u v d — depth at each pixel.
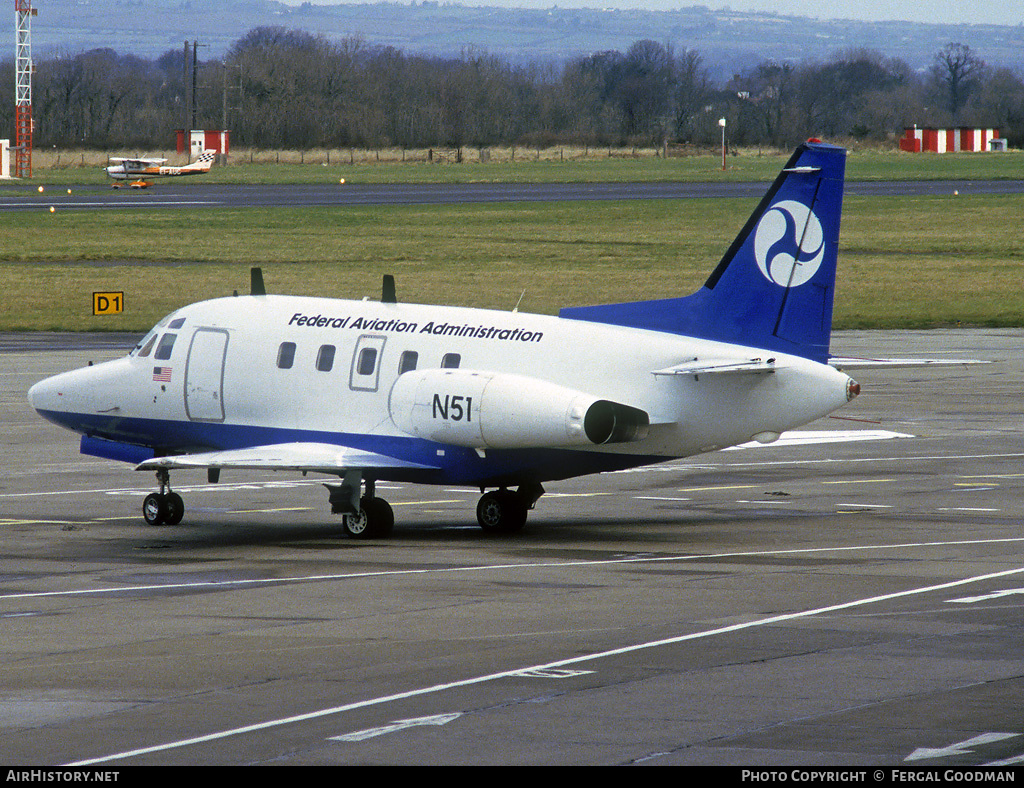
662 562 74.38
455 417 82.62
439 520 90.94
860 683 48.66
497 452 82.81
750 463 114.75
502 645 54.84
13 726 44.25
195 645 55.31
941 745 41.50
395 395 85.75
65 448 123.06
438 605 63.06
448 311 88.12
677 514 92.12
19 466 113.81
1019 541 80.31
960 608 61.50
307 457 83.62
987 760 39.97
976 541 80.44
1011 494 98.62
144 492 102.69
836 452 119.69
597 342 83.19
